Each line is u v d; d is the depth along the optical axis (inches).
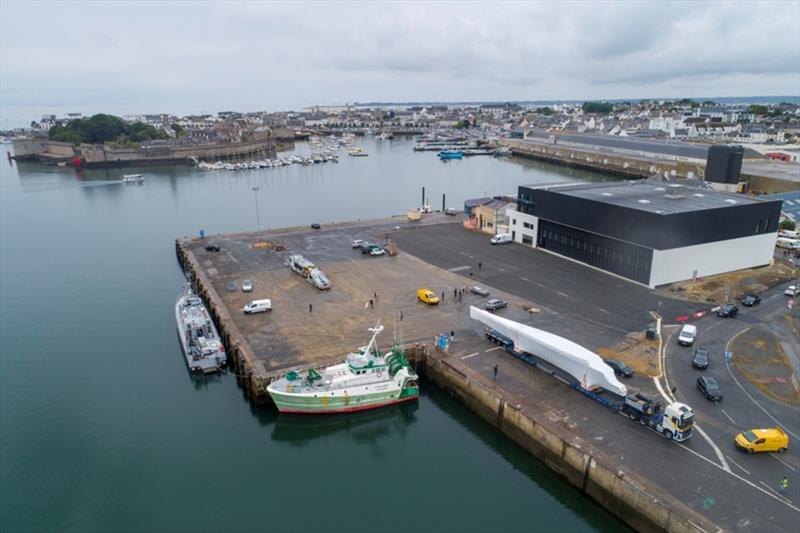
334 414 2086.6
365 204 6692.9
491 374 2112.5
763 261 3395.7
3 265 4222.4
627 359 2178.9
